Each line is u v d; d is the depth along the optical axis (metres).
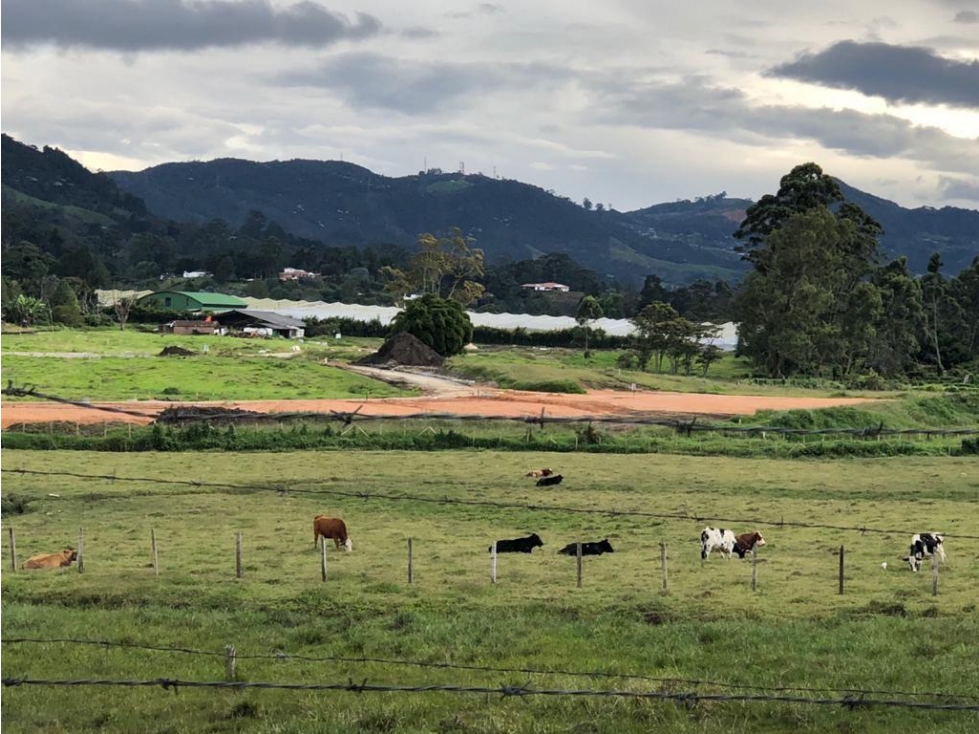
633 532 39.53
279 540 37.97
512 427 68.50
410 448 63.44
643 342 138.25
